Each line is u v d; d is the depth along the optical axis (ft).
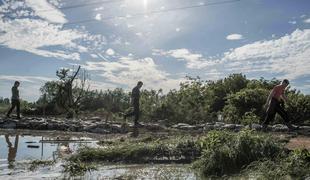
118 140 54.70
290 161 31.78
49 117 104.32
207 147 37.32
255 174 30.96
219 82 118.11
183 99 99.45
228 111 89.76
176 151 41.81
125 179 31.14
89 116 111.24
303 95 85.30
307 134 54.44
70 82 118.93
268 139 36.42
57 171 34.04
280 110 55.01
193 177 32.17
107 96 137.90
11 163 37.58
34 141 56.34
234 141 35.94
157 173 33.65
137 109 66.59
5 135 64.54
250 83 113.19
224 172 33.19
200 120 93.40
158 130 73.67
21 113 115.85
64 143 54.39
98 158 41.14
